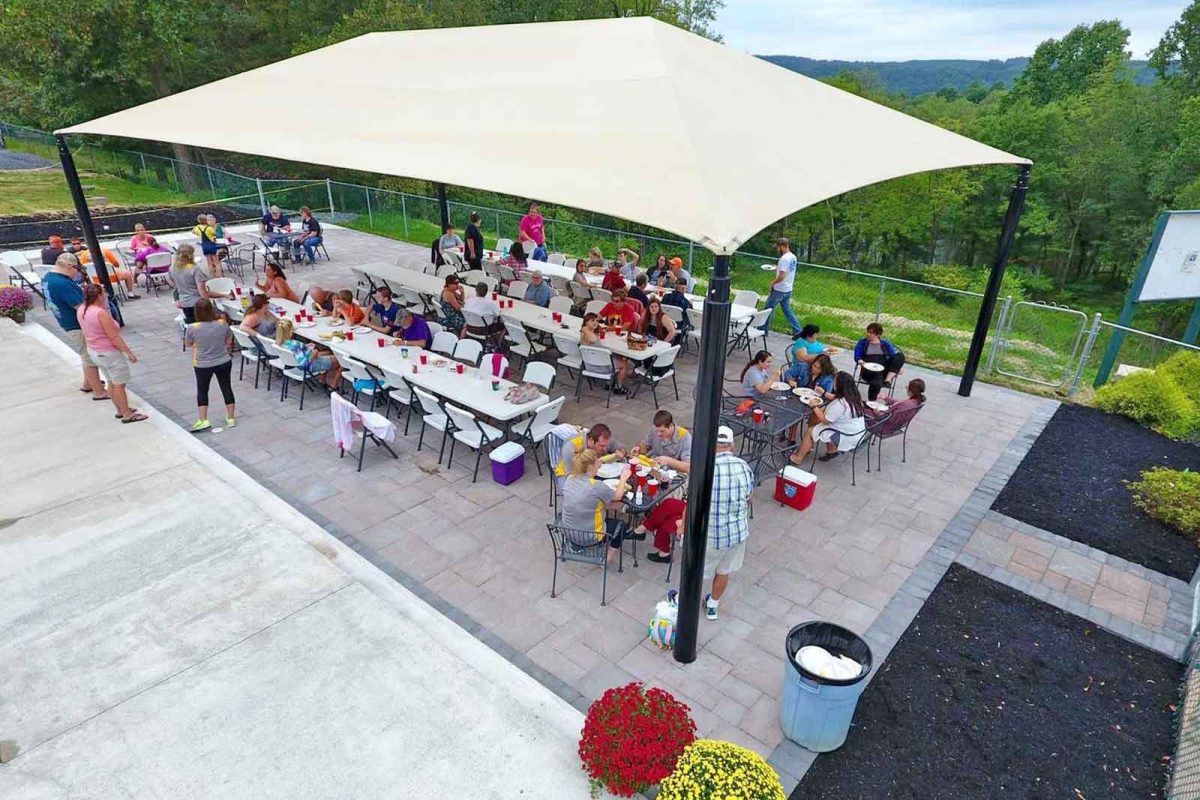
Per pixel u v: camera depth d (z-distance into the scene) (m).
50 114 28.52
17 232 18.38
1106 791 4.16
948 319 14.57
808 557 6.20
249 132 7.79
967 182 34.94
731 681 4.86
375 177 31.48
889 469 7.74
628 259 13.81
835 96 8.01
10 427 8.20
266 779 4.12
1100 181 34.47
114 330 7.87
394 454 7.69
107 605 5.48
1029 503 7.13
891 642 5.24
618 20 7.85
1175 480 7.11
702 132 5.30
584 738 4.02
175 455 7.65
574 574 5.91
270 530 6.39
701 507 4.41
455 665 4.94
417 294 11.55
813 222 38.59
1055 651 5.22
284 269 15.45
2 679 4.79
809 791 4.09
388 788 4.08
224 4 30.11
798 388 7.61
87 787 4.06
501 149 5.86
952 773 4.24
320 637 5.19
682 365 10.71
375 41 9.71
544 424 7.39
